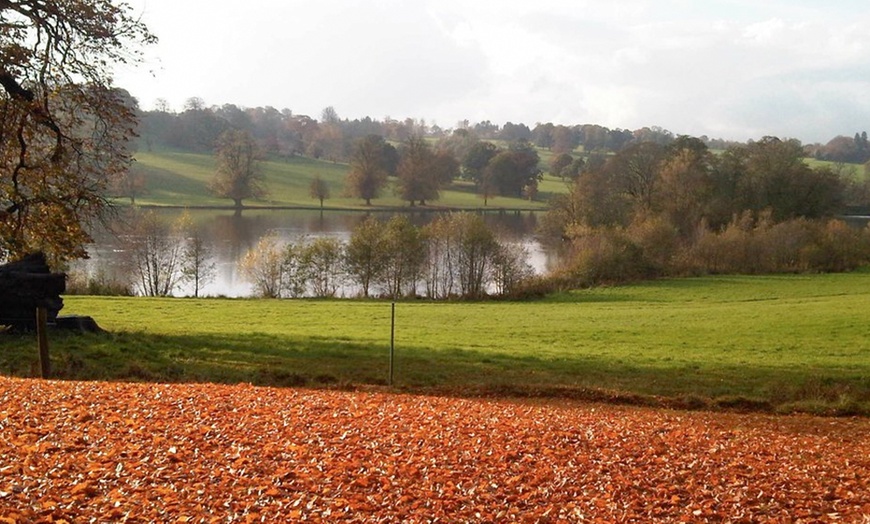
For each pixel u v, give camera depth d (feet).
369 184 374.43
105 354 84.43
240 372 81.00
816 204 261.24
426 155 382.83
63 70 82.38
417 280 188.24
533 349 100.22
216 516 32.68
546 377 83.15
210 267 190.29
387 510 35.53
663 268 205.67
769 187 261.44
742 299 167.02
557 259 220.84
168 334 99.66
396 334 111.34
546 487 40.60
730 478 43.47
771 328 118.93
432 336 110.11
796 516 37.70
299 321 124.06
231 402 56.59
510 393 77.36
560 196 258.16
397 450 45.50
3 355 80.12
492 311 144.46
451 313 140.05
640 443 50.98
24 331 90.33
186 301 146.92
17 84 80.33
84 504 32.76
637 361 92.27
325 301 161.27
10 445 39.40
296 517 33.47
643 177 260.83
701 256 213.25
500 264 184.85
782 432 63.05
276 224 304.09
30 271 93.15
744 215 226.79
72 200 84.79
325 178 493.77
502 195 425.28
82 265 195.31
